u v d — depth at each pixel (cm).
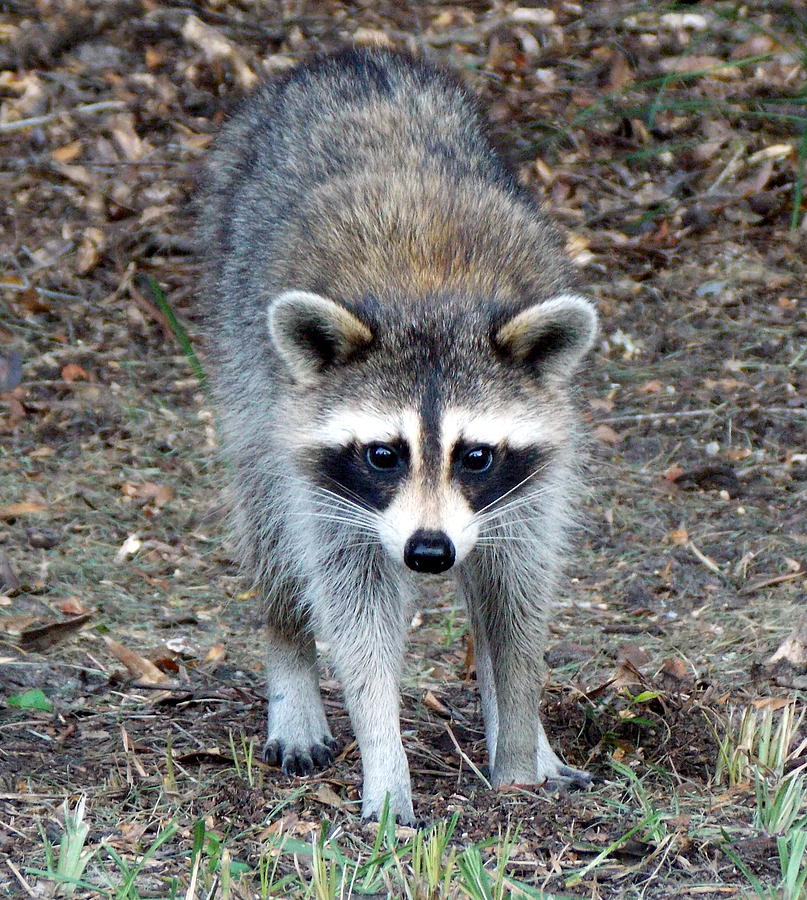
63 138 1712
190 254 1540
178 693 888
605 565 1113
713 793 724
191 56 1872
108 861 636
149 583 1088
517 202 809
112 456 1273
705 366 1385
